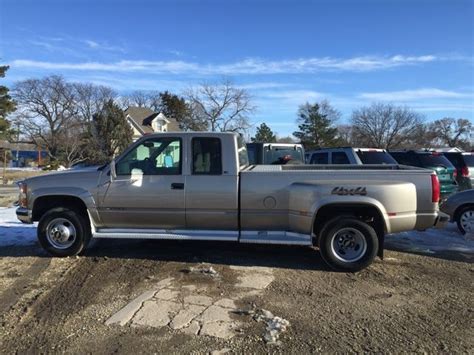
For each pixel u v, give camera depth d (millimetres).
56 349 3711
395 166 6727
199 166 6098
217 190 6023
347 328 4113
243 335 3932
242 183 5988
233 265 6082
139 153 6258
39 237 6480
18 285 5332
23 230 8523
